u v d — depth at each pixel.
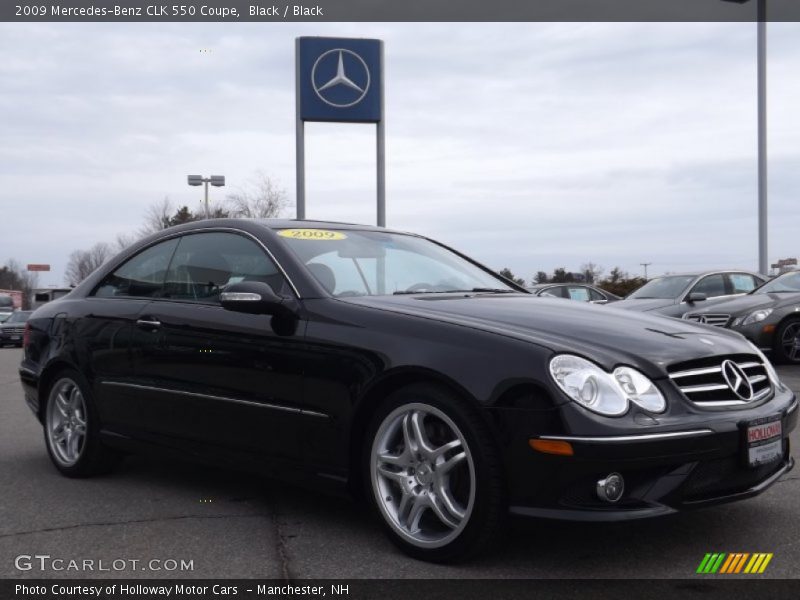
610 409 3.15
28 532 3.94
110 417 4.85
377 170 16.25
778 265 21.72
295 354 3.88
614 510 3.14
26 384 5.46
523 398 3.19
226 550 3.63
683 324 3.99
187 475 5.11
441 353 3.41
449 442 3.39
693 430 3.21
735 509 4.14
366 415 3.69
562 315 3.77
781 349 10.73
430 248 5.12
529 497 3.19
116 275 5.18
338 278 4.21
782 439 3.66
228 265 4.50
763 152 16.72
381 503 3.59
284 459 3.96
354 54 16.06
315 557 3.53
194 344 4.34
